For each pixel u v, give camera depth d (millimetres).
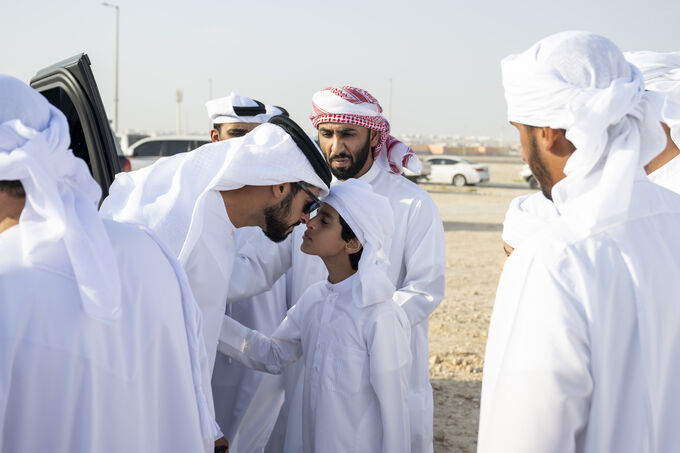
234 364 3053
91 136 2582
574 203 1387
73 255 1195
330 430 2271
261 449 3152
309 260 2865
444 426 4242
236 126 3846
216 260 2074
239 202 2096
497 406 1349
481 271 9609
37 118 1235
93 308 1184
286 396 2959
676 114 1395
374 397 2270
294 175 2059
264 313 3080
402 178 3080
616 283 1293
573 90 1338
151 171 2143
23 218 1216
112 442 1239
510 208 1744
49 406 1173
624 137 1368
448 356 5602
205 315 2123
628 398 1267
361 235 2242
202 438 1468
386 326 2236
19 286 1166
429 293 2836
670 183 2406
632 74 1417
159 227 1996
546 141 1434
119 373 1245
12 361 1139
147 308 1333
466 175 27109
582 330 1265
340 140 2898
